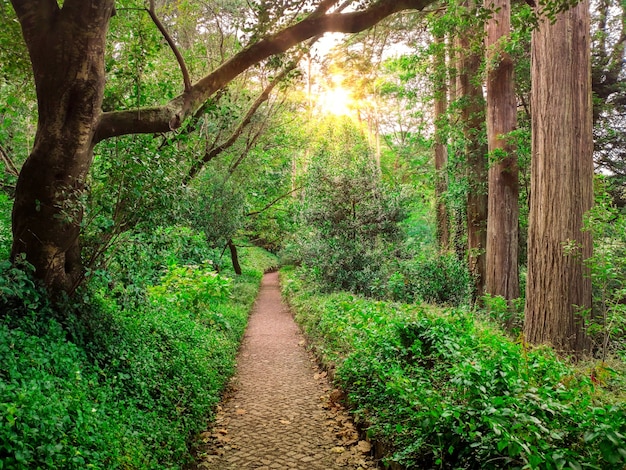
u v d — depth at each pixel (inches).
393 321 219.6
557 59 306.2
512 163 448.8
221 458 165.9
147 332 221.9
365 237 492.4
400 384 151.9
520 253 598.5
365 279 471.2
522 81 547.2
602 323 265.1
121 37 259.4
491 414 105.7
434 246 593.9
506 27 440.5
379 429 162.2
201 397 204.4
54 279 175.9
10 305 156.9
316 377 276.1
